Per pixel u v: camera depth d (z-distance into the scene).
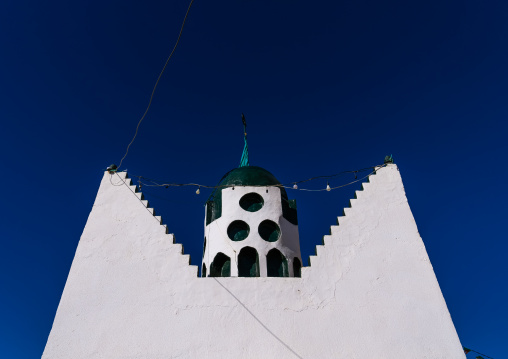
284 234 15.70
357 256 12.16
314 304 11.34
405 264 12.02
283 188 17.78
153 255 12.15
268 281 11.76
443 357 10.55
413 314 11.18
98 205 13.05
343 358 10.47
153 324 10.92
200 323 10.98
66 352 10.43
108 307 11.16
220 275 15.02
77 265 11.84
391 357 10.52
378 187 13.46
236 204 16.03
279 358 10.44
